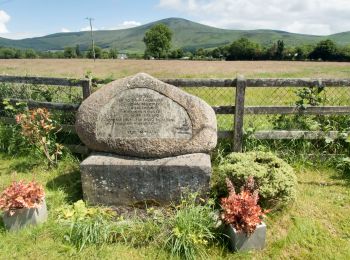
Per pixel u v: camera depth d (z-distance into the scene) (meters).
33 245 3.76
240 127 5.50
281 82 5.35
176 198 4.45
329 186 5.10
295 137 5.61
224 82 5.36
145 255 3.63
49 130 5.57
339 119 5.83
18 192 3.96
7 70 27.88
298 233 3.97
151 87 4.52
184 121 4.50
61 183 5.20
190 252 3.57
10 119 6.47
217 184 4.81
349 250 3.72
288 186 4.16
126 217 4.36
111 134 4.59
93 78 5.87
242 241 3.65
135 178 4.42
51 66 36.22
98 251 3.66
